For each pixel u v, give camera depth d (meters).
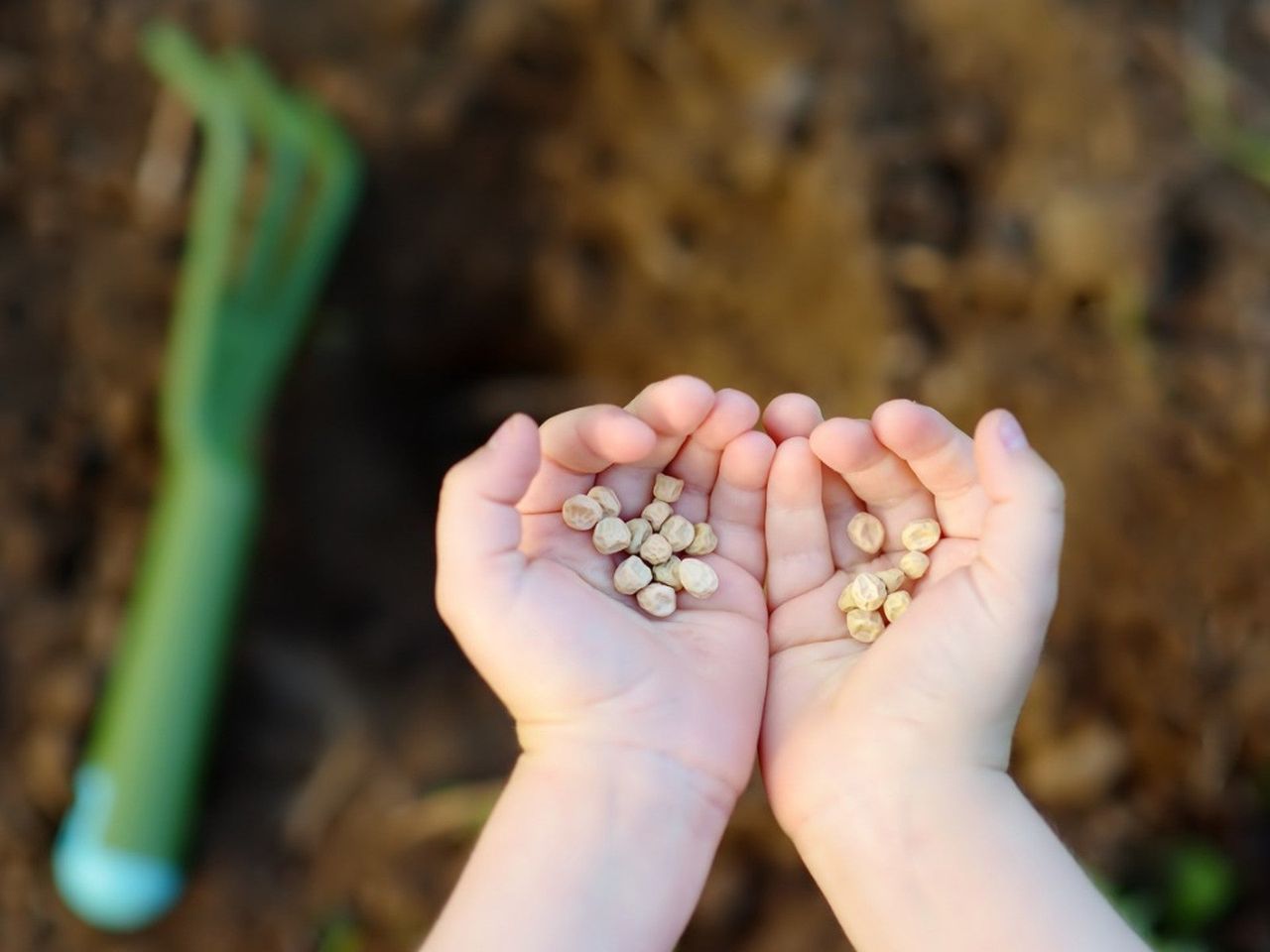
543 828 0.39
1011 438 0.39
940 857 0.38
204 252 0.60
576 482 0.41
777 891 0.57
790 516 0.41
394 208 0.63
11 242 0.61
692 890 0.39
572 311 0.64
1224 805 0.56
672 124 0.62
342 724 0.61
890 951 0.39
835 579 0.41
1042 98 0.59
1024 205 0.59
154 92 0.61
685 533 0.41
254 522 0.59
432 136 0.62
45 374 0.60
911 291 0.59
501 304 0.65
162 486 0.59
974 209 0.59
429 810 0.59
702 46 0.61
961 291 0.59
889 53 0.60
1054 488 0.39
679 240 0.62
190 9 0.62
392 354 0.65
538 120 0.63
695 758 0.39
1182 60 0.59
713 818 0.39
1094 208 0.57
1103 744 0.57
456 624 0.40
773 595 0.41
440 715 0.61
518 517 0.40
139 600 0.58
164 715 0.56
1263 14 0.60
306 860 0.59
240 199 0.61
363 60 0.63
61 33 0.62
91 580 0.59
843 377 0.60
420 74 0.62
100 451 0.59
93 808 0.56
